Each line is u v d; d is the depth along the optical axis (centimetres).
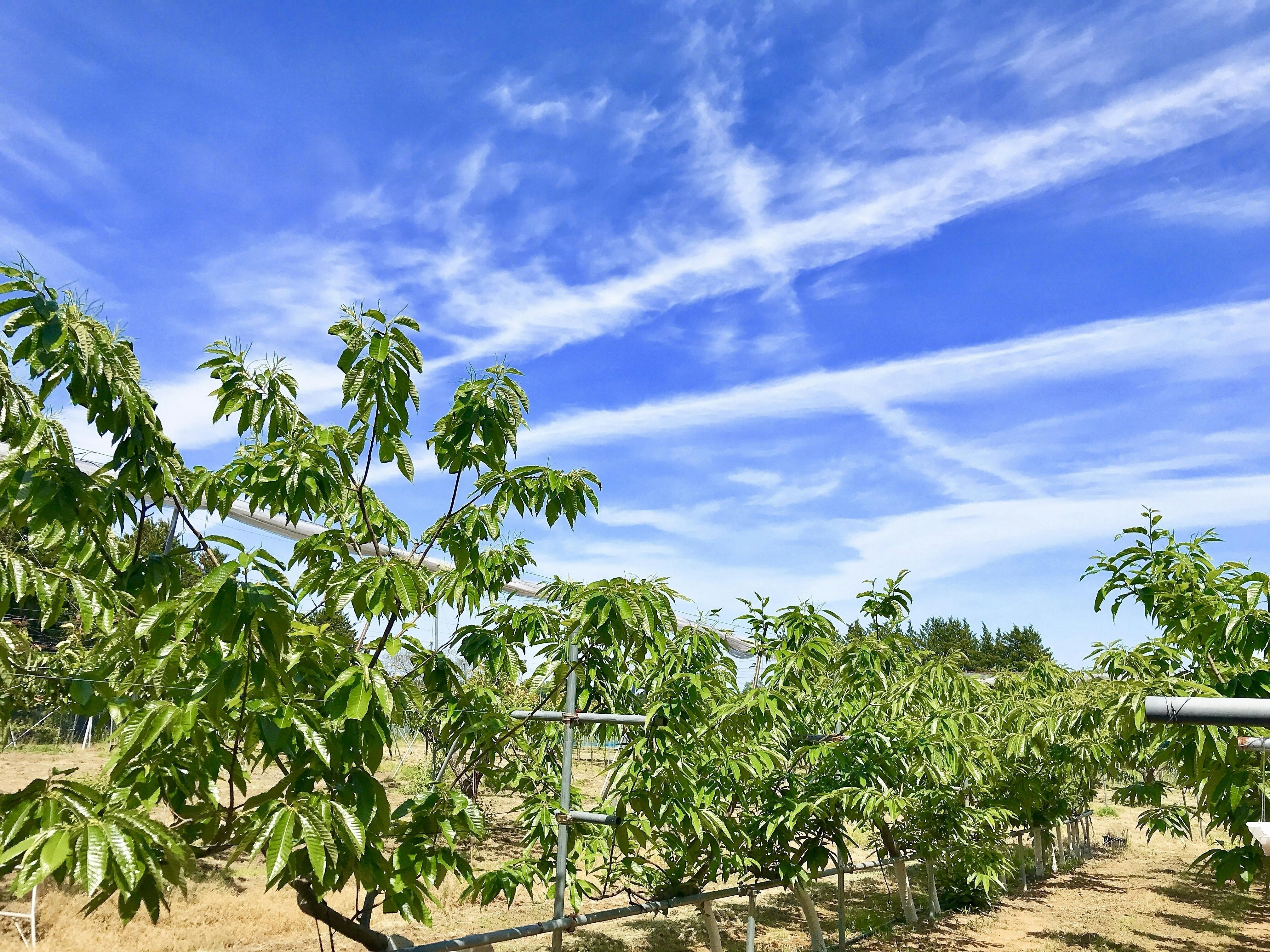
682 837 530
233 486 353
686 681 502
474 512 374
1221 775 562
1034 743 817
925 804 752
